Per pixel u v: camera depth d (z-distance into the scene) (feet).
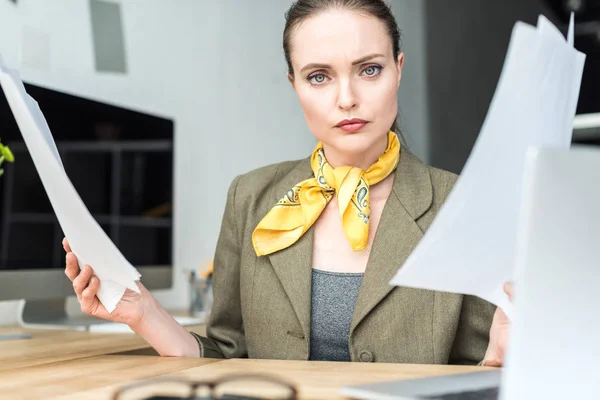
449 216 1.84
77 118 6.06
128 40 7.30
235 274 3.91
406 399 1.78
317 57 3.15
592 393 1.62
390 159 3.59
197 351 3.29
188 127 7.97
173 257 7.39
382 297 3.29
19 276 5.41
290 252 3.56
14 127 5.43
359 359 3.30
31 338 4.79
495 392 1.89
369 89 3.18
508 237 1.98
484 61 14.19
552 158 1.55
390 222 3.45
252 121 8.84
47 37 6.40
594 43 13.12
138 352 3.98
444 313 3.30
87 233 2.55
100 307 3.01
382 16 3.22
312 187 3.64
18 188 5.46
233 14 8.66
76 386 2.29
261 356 3.55
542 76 1.86
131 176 6.72
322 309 3.49
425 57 12.97
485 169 1.77
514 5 13.71
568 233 1.58
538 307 1.61
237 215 3.92
